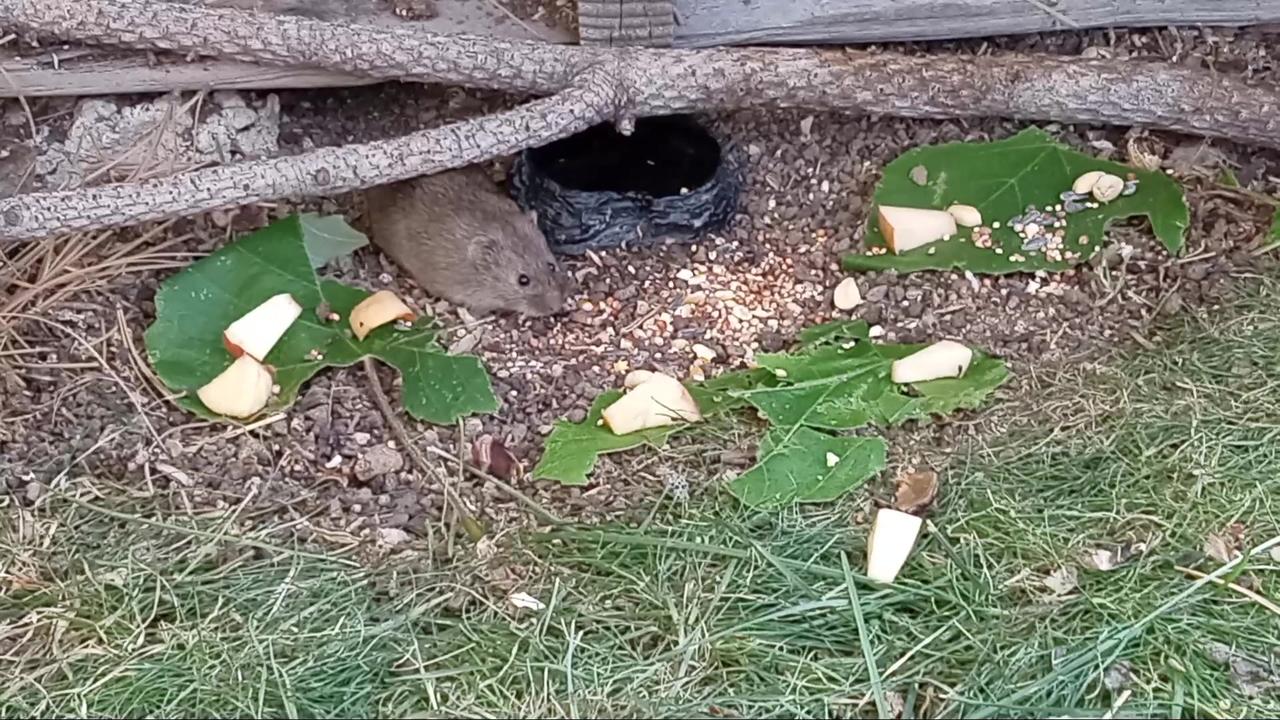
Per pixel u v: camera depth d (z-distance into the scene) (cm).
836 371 78
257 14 83
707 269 86
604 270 86
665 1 84
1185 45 91
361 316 80
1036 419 76
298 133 88
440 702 64
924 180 86
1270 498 71
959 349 78
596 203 85
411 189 85
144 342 80
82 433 76
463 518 72
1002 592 68
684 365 81
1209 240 85
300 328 80
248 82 85
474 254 82
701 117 90
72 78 84
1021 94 86
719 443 76
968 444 75
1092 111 86
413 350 79
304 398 78
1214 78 87
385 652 66
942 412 75
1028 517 71
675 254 87
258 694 64
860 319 82
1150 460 73
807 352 79
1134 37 91
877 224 86
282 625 67
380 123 89
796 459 73
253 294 81
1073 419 76
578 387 80
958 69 86
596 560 70
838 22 88
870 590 68
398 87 90
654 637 67
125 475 75
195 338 79
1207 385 77
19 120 85
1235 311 81
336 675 65
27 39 83
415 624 68
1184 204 85
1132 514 71
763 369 79
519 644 66
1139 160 88
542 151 89
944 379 78
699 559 70
